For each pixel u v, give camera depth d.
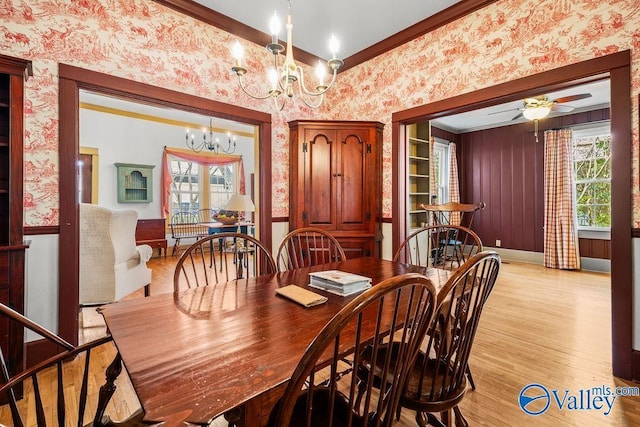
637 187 1.97
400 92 3.27
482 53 2.67
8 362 1.76
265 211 3.33
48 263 2.16
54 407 1.73
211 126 7.01
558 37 2.27
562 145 5.31
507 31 2.52
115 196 6.34
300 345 0.96
